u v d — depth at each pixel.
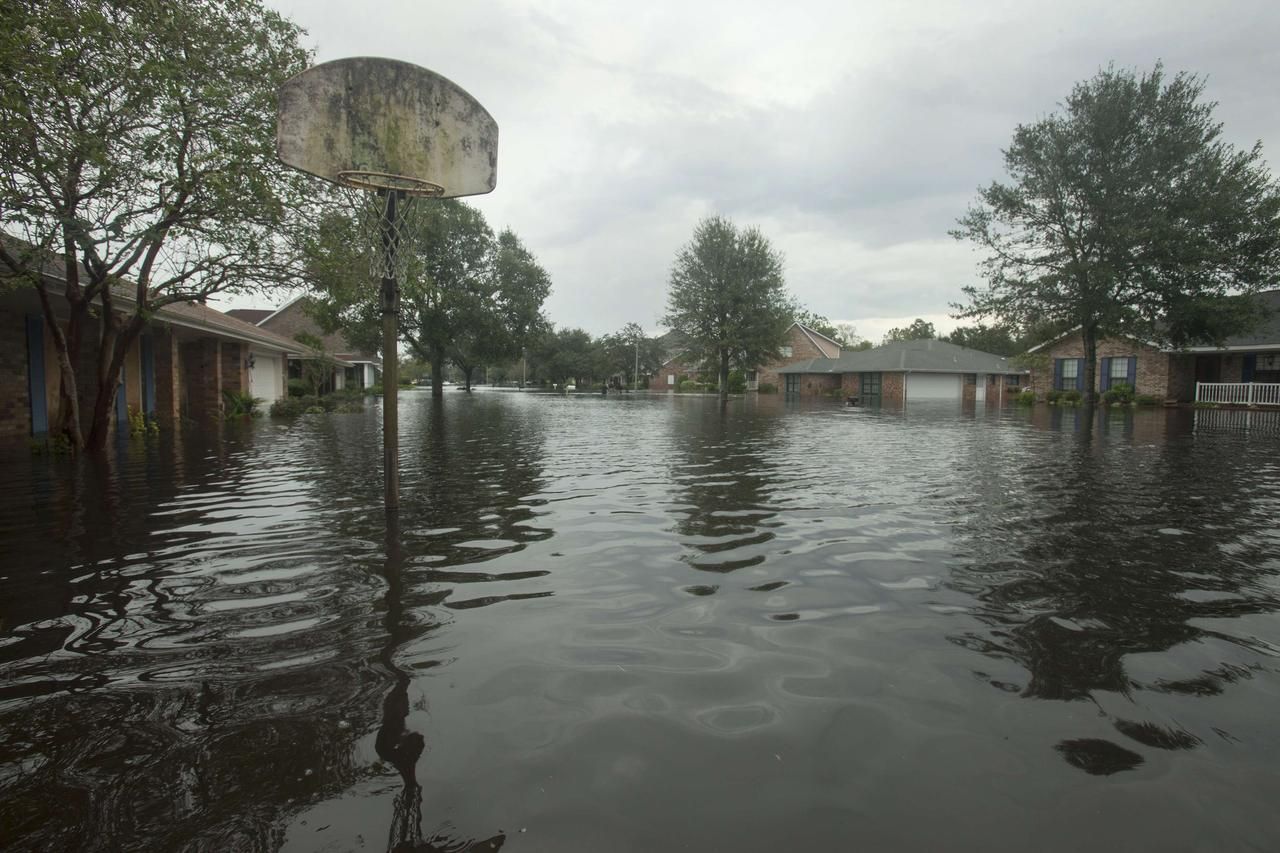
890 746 2.31
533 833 1.88
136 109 9.12
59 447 11.16
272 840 1.87
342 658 3.05
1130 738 2.36
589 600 3.81
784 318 40.00
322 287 11.55
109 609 3.71
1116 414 23.03
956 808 1.98
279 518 6.05
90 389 15.26
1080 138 23.88
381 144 6.12
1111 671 2.89
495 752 2.28
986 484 7.75
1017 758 2.24
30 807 2.03
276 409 21.33
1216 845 1.83
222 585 4.11
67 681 2.85
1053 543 5.04
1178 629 3.35
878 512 6.19
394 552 4.86
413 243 7.47
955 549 4.88
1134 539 5.14
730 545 5.02
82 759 2.28
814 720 2.48
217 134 9.16
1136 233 22.66
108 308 11.25
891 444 12.54
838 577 4.22
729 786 2.09
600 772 2.16
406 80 6.21
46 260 9.40
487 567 4.47
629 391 64.62
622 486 7.73
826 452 11.22
